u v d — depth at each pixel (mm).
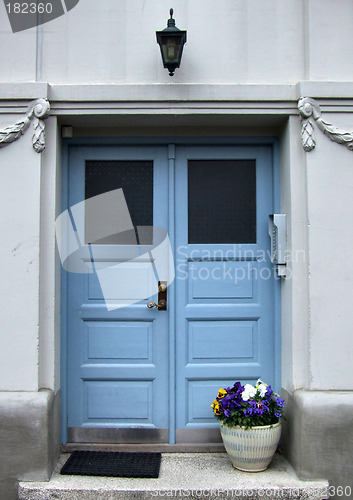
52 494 2926
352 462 3037
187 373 3498
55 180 3248
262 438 3023
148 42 3279
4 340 3119
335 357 3145
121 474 3064
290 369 3260
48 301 3211
